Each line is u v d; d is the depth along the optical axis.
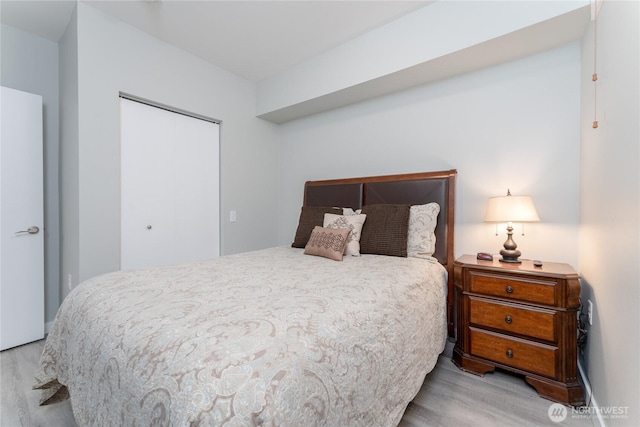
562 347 1.60
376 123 2.89
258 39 2.56
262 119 3.52
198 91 2.84
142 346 0.83
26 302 2.29
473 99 2.35
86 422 0.97
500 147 2.24
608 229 1.38
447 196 2.38
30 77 2.44
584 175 1.83
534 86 2.10
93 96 2.16
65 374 1.29
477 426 1.40
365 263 1.98
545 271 1.68
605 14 1.46
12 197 2.22
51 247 2.56
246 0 2.07
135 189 2.46
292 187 3.61
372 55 2.45
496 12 1.89
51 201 2.55
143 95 2.44
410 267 1.88
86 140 2.12
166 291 1.25
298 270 1.74
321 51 2.76
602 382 1.42
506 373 1.88
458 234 2.42
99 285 1.36
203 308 1.04
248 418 0.62
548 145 2.05
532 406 1.55
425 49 2.17
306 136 3.46
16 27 2.35
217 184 3.09
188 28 2.40
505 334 1.79
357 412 0.95
